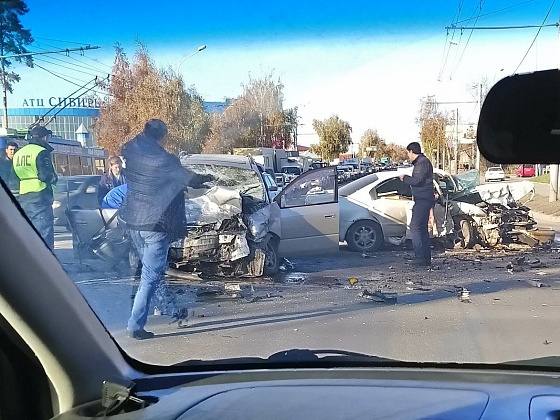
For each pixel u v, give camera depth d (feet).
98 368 7.89
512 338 11.78
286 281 18.43
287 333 13.02
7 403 7.12
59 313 7.43
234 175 21.45
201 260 18.85
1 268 6.89
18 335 7.18
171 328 13.25
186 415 7.02
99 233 15.30
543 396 7.30
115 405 7.31
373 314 14.44
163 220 15.52
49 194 11.07
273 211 21.13
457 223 20.48
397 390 7.68
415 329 12.77
